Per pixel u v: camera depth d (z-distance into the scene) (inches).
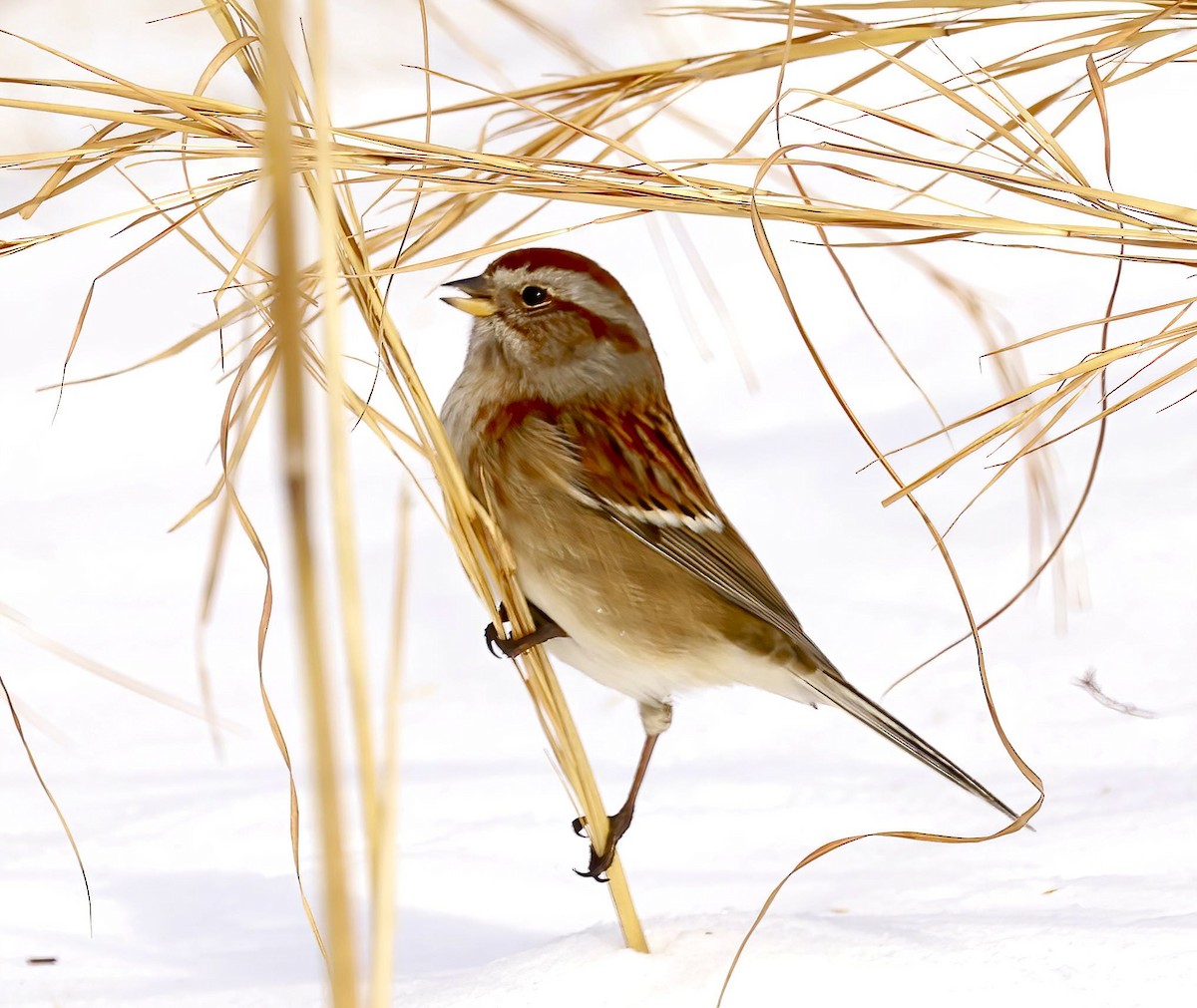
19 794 163.9
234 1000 159.2
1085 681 163.6
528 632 159.3
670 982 158.2
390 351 158.9
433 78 240.1
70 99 240.8
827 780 163.2
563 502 160.2
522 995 158.2
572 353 160.6
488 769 164.1
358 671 154.9
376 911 154.9
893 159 158.4
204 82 157.9
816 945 158.6
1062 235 158.2
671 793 163.2
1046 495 166.6
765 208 158.4
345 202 158.7
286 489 130.0
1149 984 157.6
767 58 159.9
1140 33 159.5
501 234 160.1
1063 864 160.4
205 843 162.6
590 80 160.1
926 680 165.2
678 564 160.4
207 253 158.4
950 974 157.9
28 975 159.8
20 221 242.4
